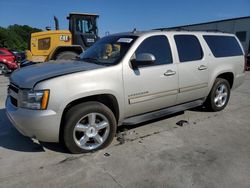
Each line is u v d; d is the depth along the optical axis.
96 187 3.07
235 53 6.20
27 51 12.73
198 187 3.08
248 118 5.60
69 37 12.47
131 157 3.78
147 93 4.40
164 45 4.73
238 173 3.38
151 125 5.08
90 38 12.70
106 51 4.55
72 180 3.21
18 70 4.30
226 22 24.66
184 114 5.81
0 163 3.61
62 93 3.52
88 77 3.73
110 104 4.18
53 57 12.30
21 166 3.53
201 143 4.29
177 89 4.87
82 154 3.87
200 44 5.39
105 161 3.66
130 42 4.37
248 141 4.39
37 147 4.10
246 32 22.94
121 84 4.05
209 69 5.46
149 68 4.39
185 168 3.49
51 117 3.48
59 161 3.66
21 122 3.55
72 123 3.68
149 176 3.30
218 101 5.98
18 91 3.65
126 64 4.12
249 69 16.69
